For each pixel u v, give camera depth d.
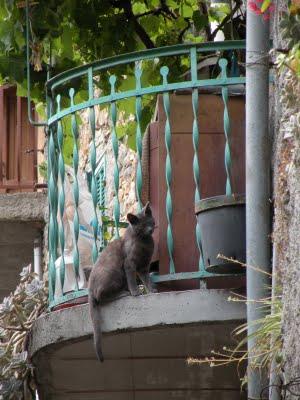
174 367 12.73
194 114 11.81
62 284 12.48
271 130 11.49
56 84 12.85
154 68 14.88
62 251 12.55
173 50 12.02
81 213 14.51
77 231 12.34
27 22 14.20
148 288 11.84
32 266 17.53
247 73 11.23
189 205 12.08
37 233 17.19
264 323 10.46
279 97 10.87
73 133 12.48
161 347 12.32
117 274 11.78
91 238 14.20
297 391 9.45
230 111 12.21
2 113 18.17
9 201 17.09
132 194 16.06
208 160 12.15
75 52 15.31
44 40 14.77
